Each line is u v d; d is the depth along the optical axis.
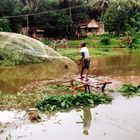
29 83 16.61
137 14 57.22
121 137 8.28
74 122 9.59
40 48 22.25
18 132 8.80
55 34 56.25
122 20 53.50
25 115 10.40
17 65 24.47
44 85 15.74
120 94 13.09
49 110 10.84
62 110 10.84
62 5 59.09
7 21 45.94
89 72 20.11
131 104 11.48
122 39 48.41
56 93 13.61
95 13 66.31
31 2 54.53
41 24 54.97
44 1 55.47
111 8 54.44
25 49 20.64
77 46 45.59
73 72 20.34
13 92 14.27
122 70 20.67
